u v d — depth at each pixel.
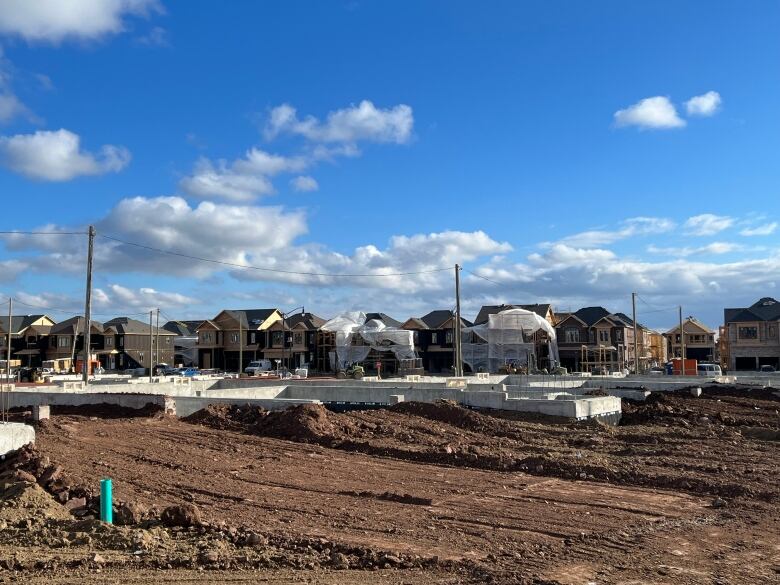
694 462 15.12
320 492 12.77
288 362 79.88
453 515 11.14
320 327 78.88
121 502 11.26
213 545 9.17
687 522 10.77
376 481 13.77
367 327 72.88
